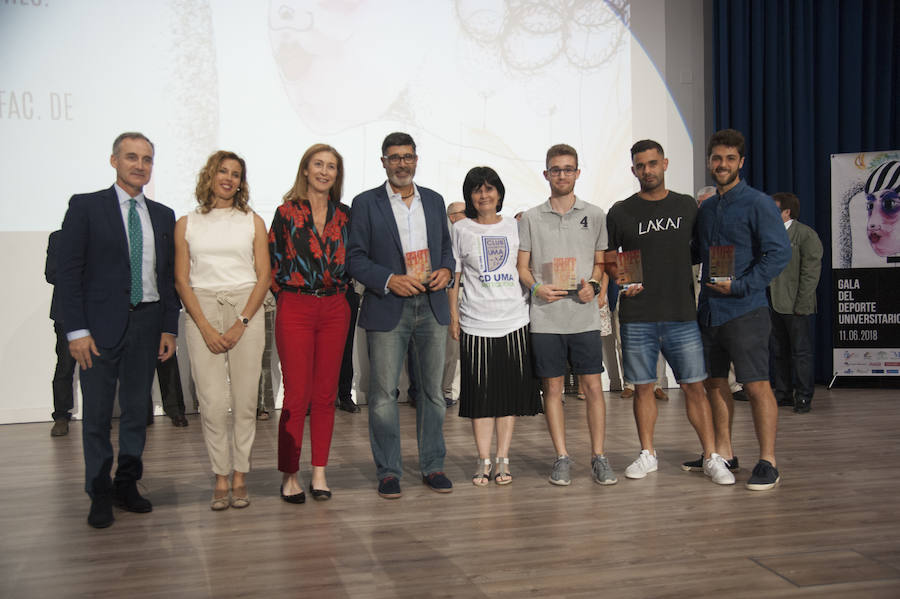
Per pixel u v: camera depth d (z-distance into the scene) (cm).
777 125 604
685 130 602
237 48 520
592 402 312
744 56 596
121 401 277
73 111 492
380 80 545
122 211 265
